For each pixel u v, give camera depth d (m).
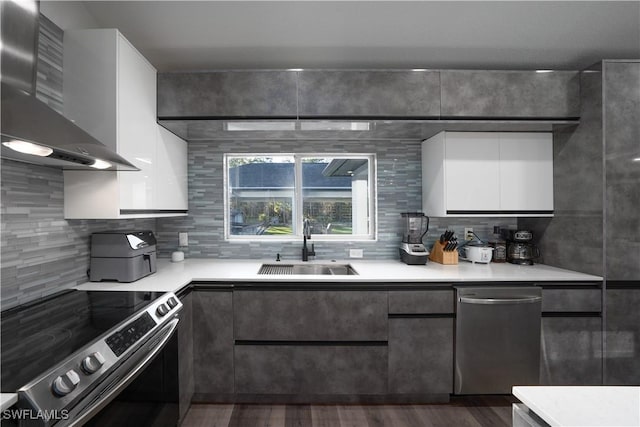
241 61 2.41
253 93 2.21
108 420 1.11
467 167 2.48
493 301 2.09
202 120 2.20
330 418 2.01
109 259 1.96
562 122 2.28
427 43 2.21
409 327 2.12
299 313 2.12
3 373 0.87
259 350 2.12
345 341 2.13
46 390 0.84
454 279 2.12
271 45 2.21
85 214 1.79
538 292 2.13
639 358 2.14
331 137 2.75
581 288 2.15
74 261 1.87
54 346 1.05
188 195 2.83
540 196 2.51
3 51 1.19
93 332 1.18
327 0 1.80
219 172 2.84
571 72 2.28
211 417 2.01
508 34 2.12
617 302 2.14
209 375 2.12
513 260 2.65
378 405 2.14
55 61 1.70
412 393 2.14
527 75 2.27
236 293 2.12
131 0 1.79
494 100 2.26
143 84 2.02
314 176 2.96
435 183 2.60
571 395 0.76
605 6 1.84
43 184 1.66
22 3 1.25
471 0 1.80
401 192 2.88
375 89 2.23
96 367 1.02
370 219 2.94
